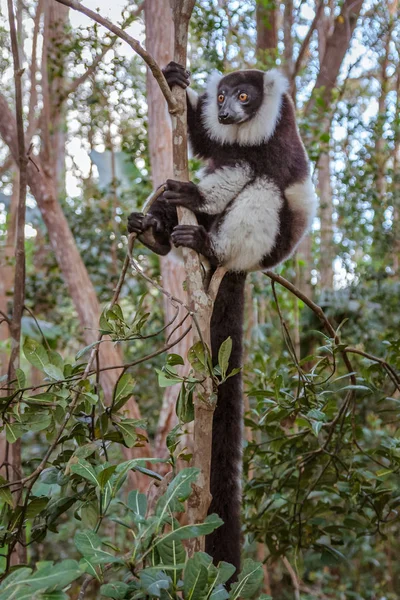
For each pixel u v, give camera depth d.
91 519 2.77
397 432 4.45
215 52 7.62
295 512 4.63
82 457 2.86
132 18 6.90
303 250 9.42
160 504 2.34
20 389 2.94
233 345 4.36
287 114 4.95
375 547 7.37
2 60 9.32
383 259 8.80
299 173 4.85
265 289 8.09
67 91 8.52
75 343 10.27
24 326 8.92
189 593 2.17
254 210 4.40
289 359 5.43
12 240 10.95
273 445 4.72
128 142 8.50
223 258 4.33
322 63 10.28
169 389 6.62
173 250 4.57
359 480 4.59
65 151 12.72
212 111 4.99
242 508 5.01
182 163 3.17
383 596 7.20
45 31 8.21
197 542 2.83
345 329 8.20
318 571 7.57
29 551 7.47
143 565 2.38
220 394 4.16
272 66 8.44
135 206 9.42
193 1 3.29
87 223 9.33
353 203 8.76
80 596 2.50
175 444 3.09
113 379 7.12
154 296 9.02
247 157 4.66
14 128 7.66
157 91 6.57
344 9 10.20
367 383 4.35
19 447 4.03
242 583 2.39
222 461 4.02
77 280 7.64
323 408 4.29
